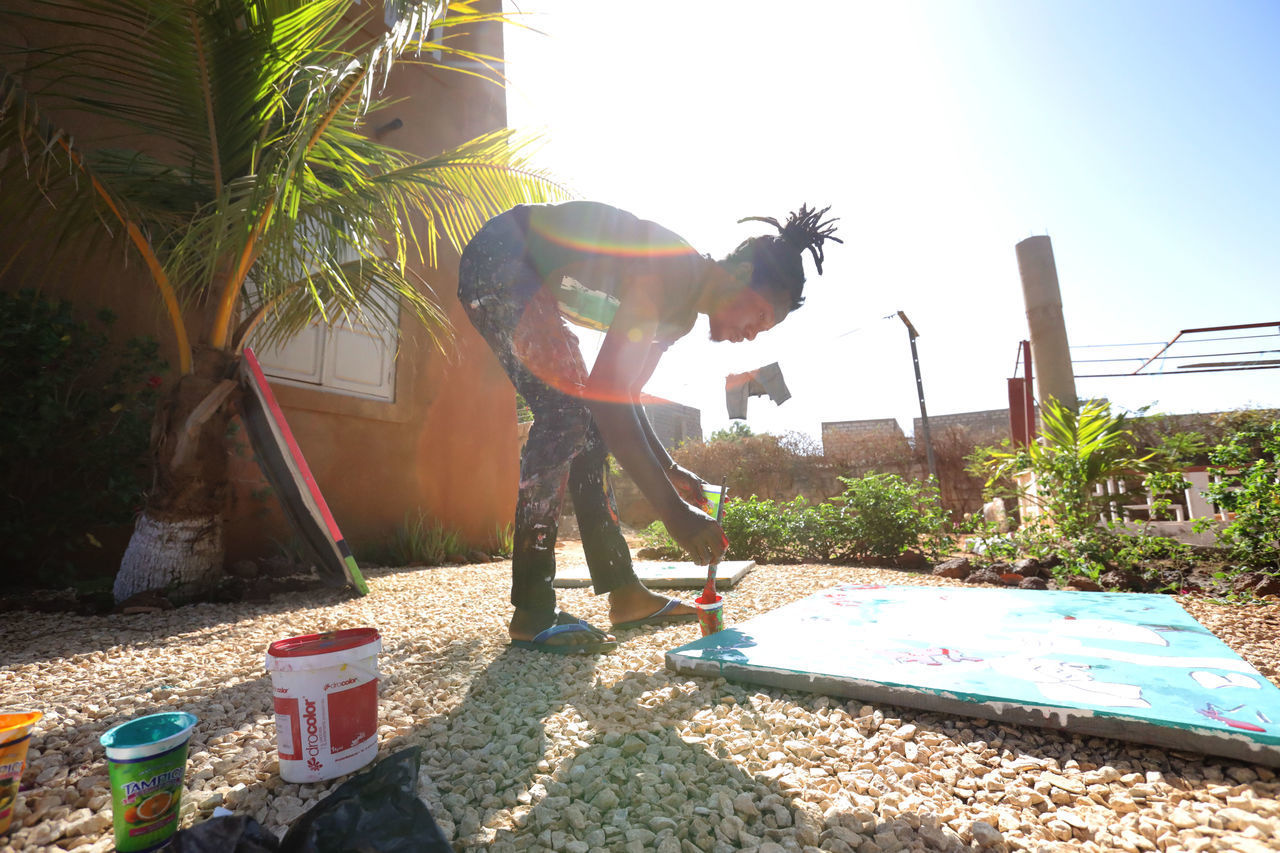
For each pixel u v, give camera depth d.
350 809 1.01
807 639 1.96
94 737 1.48
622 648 2.21
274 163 2.89
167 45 2.78
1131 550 3.87
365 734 1.31
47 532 3.39
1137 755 1.29
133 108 3.06
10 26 3.79
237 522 4.67
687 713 1.57
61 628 2.70
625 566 2.55
